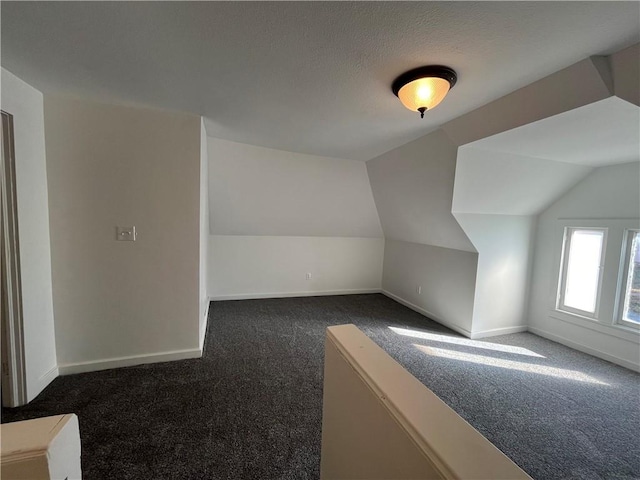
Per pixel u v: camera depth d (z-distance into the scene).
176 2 1.09
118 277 2.29
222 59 1.50
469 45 1.33
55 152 2.04
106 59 1.52
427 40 1.30
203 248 2.96
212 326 3.43
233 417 1.83
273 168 3.57
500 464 0.51
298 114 2.26
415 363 2.67
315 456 1.55
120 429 1.70
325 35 1.28
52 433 0.53
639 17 1.12
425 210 3.48
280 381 2.27
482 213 3.21
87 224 2.17
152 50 1.42
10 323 1.80
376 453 0.76
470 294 3.36
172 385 2.15
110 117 2.14
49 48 1.42
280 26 1.23
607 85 1.42
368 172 3.98
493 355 2.87
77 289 2.19
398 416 0.65
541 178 2.92
